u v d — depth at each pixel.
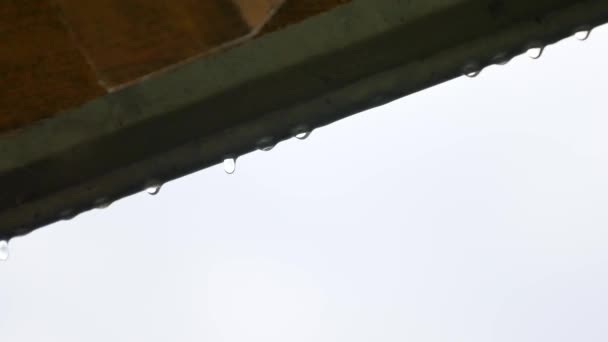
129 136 0.59
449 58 0.58
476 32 0.57
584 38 0.57
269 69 0.58
